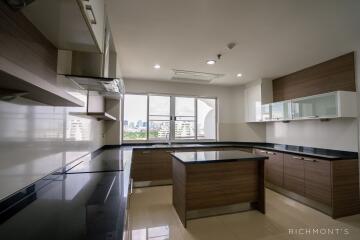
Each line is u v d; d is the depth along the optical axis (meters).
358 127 2.71
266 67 3.52
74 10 0.87
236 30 2.20
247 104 4.72
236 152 3.09
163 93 4.61
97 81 1.67
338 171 2.54
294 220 2.46
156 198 3.24
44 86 0.76
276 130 4.32
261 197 2.68
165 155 3.98
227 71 3.75
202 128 5.04
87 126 2.55
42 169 1.33
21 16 0.96
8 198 0.95
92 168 1.86
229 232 2.20
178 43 2.54
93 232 0.70
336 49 2.71
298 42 2.49
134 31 2.22
